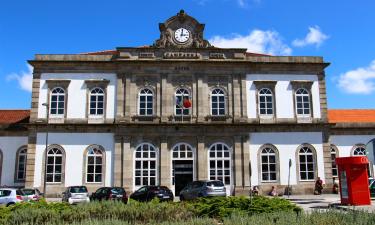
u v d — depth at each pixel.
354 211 10.38
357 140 39.00
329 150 35.47
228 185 34.09
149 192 26.84
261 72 36.50
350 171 22.09
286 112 36.00
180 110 35.28
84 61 35.25
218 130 34.84
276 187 34.47
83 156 33.88
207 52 36.25
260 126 35.16
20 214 11.98
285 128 35.44
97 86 35.31
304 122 35.84
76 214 12.49
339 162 22.88
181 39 36.41
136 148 34.19
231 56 36.44
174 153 34.38
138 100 35.25
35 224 11.20
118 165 33.66
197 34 36.56
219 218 12.55
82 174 33.59
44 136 34.03
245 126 35.06
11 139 36.91
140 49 35.88
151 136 34.31
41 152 33.72
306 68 36.91
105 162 33.88
